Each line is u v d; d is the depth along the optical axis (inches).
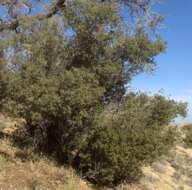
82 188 549.3
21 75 576.7
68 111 569.9
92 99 576.4
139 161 614.9
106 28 616.4
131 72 639.8
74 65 633.6
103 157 617.3
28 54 605.3
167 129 661.9
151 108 644.7
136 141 610.9
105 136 609.3
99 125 613.0
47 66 612.7
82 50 626.8
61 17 633.0
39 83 566.6
